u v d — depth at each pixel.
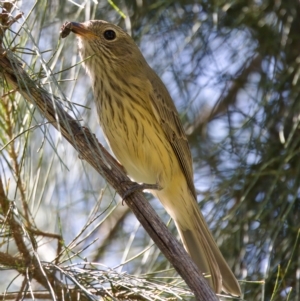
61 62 10.23
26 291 6.96
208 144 12.00
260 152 10.72
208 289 7.05
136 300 7.36
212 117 12.17
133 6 11.52
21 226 7.61
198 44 11.63
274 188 10.40
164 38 11.78
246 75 11.90
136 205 7.53
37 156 11.16
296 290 9.41
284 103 10.96
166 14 11.65
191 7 11.64
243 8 11.47
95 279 7.33
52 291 6.73
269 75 11.33
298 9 11.30
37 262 7.46
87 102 11.50
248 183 10.59
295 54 11.23
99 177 12.38
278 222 10.13
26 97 7.09
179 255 7.25
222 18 11.61
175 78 11.84
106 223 12.88
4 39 7.16
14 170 8.11
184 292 7.45
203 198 11.00
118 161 10.49
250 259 10.20
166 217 11.63
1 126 7.96
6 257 7.58
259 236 10.17
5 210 7.70
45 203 11.98
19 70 6.94
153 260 10.46
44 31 10.92
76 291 7.48
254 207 10.48
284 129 10.80
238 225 10.40
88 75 10.75
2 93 8.07
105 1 11.51
